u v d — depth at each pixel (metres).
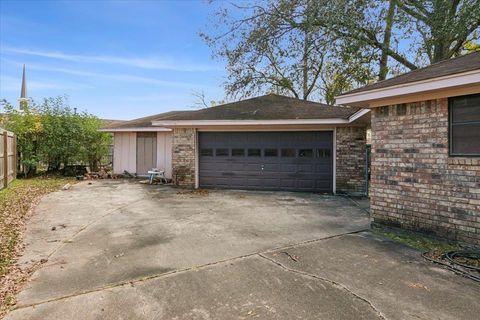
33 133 14.49
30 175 14.65
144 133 14.96
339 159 10.54
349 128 10.50
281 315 2.91
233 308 3.04
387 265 4.11
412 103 5.34
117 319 2.85
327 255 4.48
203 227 6.08
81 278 3.72
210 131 11.75
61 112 15.19
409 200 5.40
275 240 5.22
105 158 17.09
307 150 10.95
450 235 4.82
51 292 3.37
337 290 3.39
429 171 5.10
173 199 9.30
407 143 5.43
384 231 5.75
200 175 11.88
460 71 4.30
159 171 13.51
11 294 3.32
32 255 4.48
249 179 11.45
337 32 13.57
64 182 12.97
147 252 4.62
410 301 3.15
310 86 19.95
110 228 5.98
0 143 10.14
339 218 6.92
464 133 4.68
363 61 14.69
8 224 6.10
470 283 3.57
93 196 9.68
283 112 11.36
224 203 8.69
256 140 11.38
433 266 4.07
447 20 12.02
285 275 3.79
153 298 3.23
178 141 11.92
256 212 7.52
